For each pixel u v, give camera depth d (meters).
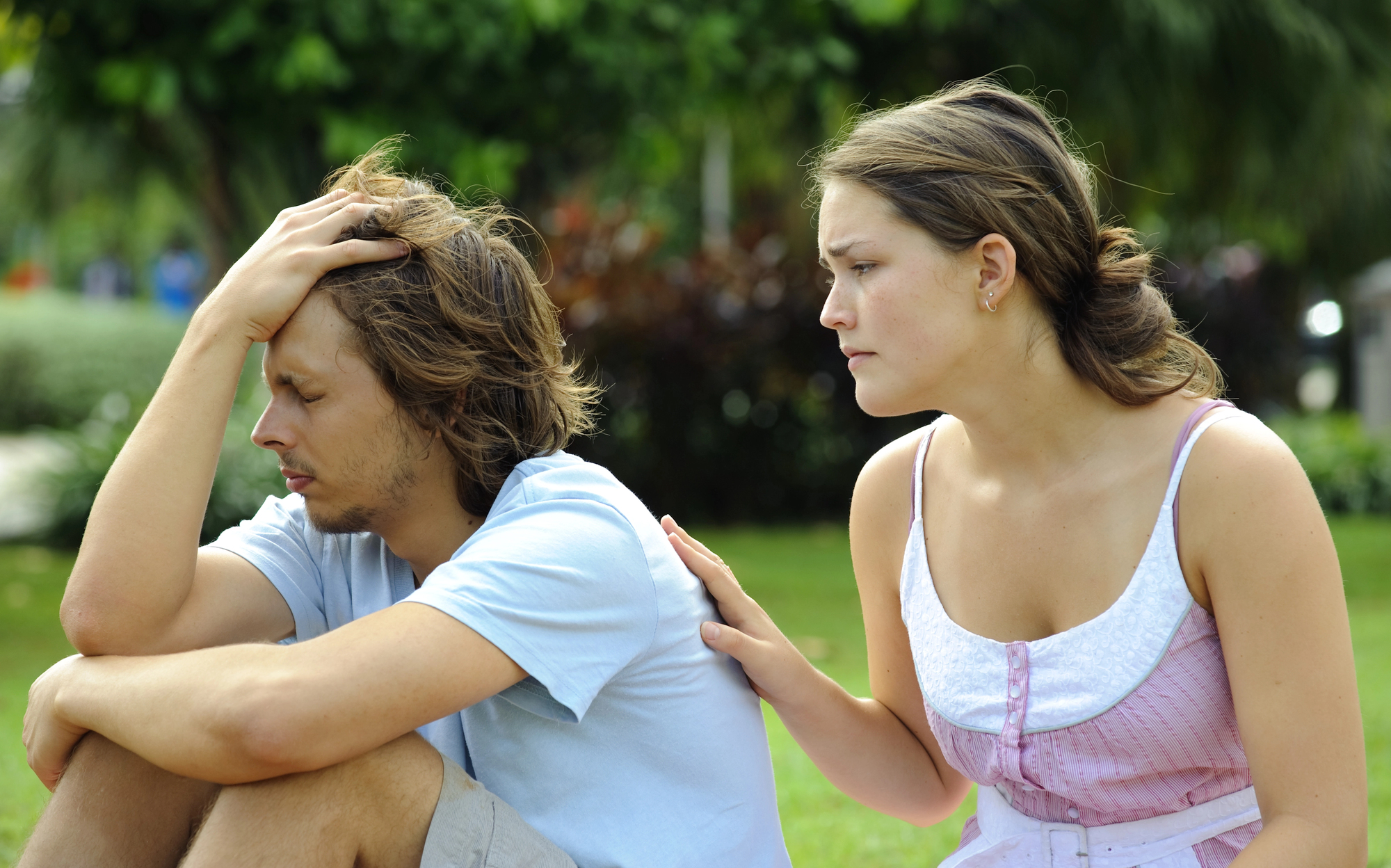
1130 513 2.60
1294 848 2.42
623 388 14.12
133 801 2.64
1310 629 2.44
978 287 2.59
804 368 14.68
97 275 49.59
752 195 18.27
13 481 15.38
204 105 10.97
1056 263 2.60
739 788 2.89
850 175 2.65
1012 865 2.73
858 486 3.20
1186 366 2.68
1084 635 2.59
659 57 11.32
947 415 3.04
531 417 3.00
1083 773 2.61
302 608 3.06
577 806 2.74
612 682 2.75
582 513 2.72
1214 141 17.25
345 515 2.85
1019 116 2.71
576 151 12.64
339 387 2.74
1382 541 13.57
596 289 13.92
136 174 16.78
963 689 2.76
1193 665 2.54
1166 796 2.62
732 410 14.72
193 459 2.75
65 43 10.45
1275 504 2.45
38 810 4.86
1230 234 21.19
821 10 12.50
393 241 2.81
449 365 2.79
